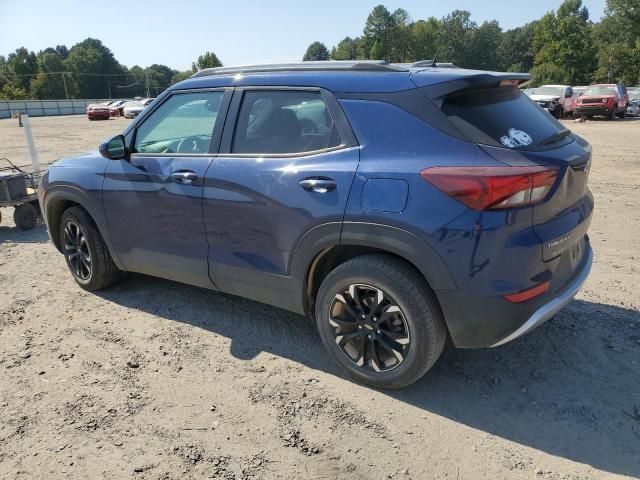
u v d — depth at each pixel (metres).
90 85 137.38
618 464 2.59
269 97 3.45
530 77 3.26
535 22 115.88
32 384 3.32
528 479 2.50
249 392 3.21
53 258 5.83
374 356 3.11
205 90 3.78
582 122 25.28
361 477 2.53
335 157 3.06
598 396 3.10
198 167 3.64
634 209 7.42
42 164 13.00
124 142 4.06
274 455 2.68
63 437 2.83
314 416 2.97
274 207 3.26
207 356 3.63
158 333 3.96
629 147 14.45
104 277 4.62
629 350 3.56
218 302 4.47
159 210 3.89
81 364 3.54
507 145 2.73
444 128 2.79
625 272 4.96
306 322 4.10
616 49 63.00
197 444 2.76
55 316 4.27
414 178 2.76
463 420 2.92
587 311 4.11
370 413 2.99
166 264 4.03
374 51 110.50
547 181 2.68
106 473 2.57
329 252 3.25
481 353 3.58
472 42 105.75
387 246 2.86
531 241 2.68
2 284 5.00
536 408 3.01
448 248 2.70
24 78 128.62
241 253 3.55
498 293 2.68
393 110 2.94
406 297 2.88
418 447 2.72
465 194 2.63
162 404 3.10
